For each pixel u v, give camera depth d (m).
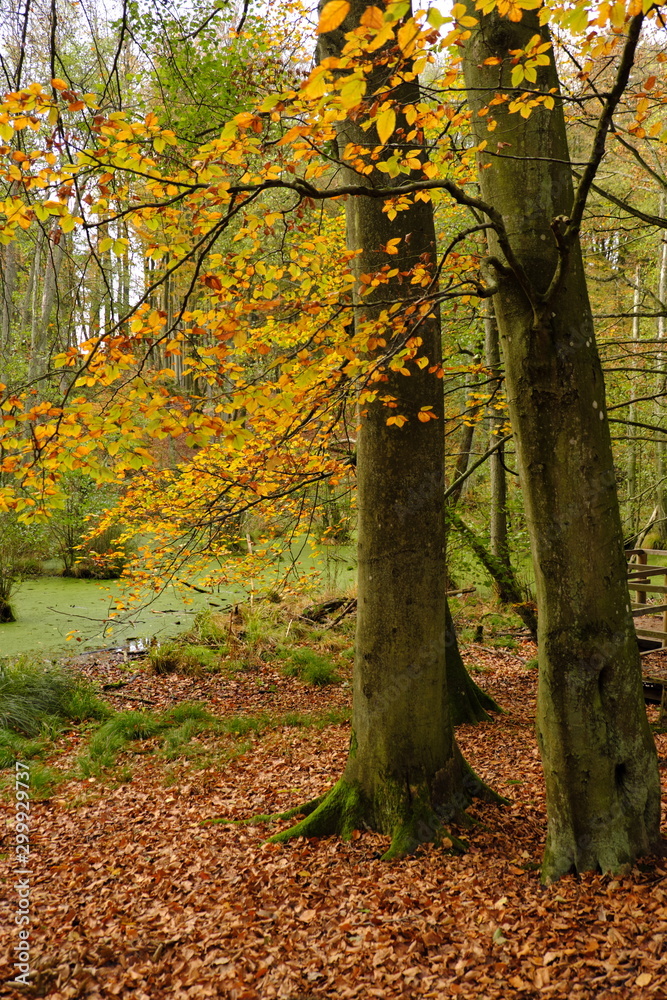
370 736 4.46
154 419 3.23
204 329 3.40
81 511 13.97
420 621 4.36
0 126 2.83
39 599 12.98
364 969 3.01
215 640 10.68
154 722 7.44
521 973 2.78
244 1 4.94
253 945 3.31
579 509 3.19
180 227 3.57
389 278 4.17
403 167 2.93
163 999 2.98
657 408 11.84
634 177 9.16
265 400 3.47
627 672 3.25
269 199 8.20
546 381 3.19
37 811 5.44
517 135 3.23
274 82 6.45
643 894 3.06
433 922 3.30
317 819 4.52
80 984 3.10
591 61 3.49
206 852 4.48
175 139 3.03
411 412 4.26
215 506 6.60
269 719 7.63
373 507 4.35
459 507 8.98
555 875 3.37
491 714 7.46
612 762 3.25
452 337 9.06
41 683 7.94
